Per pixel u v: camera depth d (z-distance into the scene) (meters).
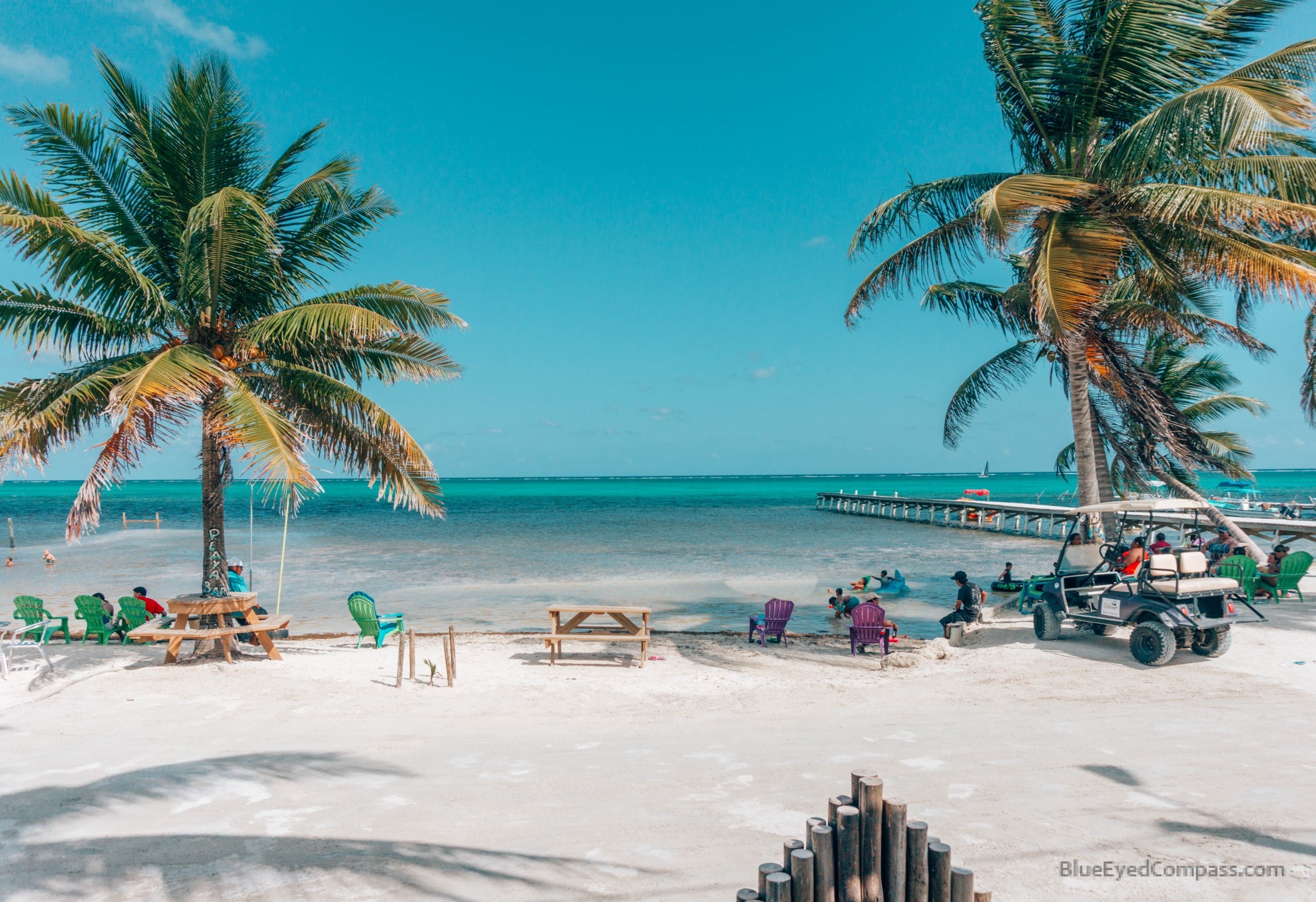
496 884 4.20
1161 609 9.37
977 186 13.23
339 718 7.95
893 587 20.05
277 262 10.94
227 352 10.88
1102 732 6.87
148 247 10.78
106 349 10.48
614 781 5.88
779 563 27.86
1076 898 3.92
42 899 4.05
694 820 5.08
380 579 23.38
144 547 34.88
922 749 6.53
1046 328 12.27
